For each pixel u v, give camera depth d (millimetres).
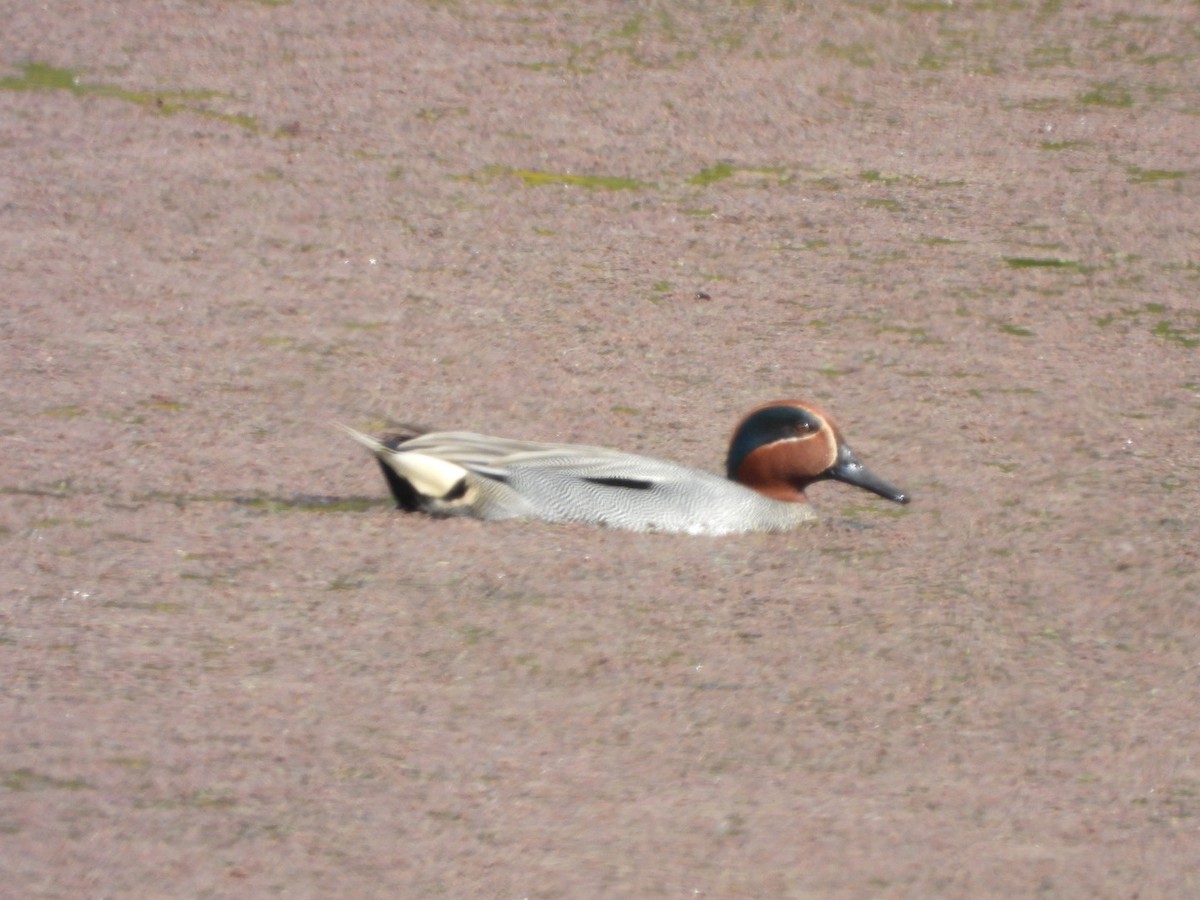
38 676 10016
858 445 15000
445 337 17344
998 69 28750
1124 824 8805
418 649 10648
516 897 7949
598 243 20516
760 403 15898
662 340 17531
